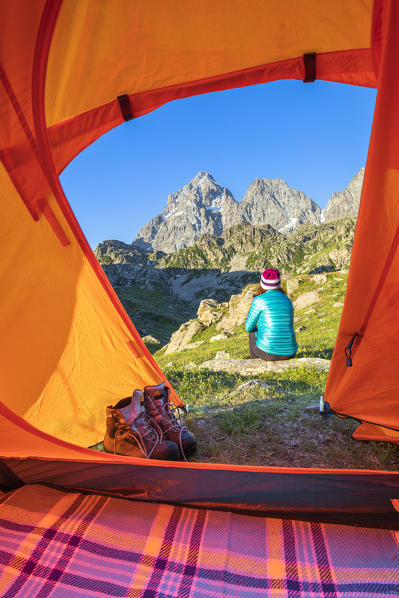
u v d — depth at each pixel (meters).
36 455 2.55
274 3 2.44
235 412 4.00
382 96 2.11
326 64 2.81
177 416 3.99
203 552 1.96
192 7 2.41
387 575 1.78
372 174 2.36
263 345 6.62
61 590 1.76
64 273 3.15
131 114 3.07
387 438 3.03
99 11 2.29
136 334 3.73
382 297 2.82
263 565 1.87
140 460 2.37
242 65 2.86
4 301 2.85
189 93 3.04
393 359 2.99
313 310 42.19
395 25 1.98
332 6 2.45
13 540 2.06
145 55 2.69
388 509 2.10
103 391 3.76
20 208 2.71
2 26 2.09
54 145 3.00
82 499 2.41
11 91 2.38
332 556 1.91
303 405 4.07
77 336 3.46
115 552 1.97
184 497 2.34
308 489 2.22
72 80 2.67
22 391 3.11
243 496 2.28
